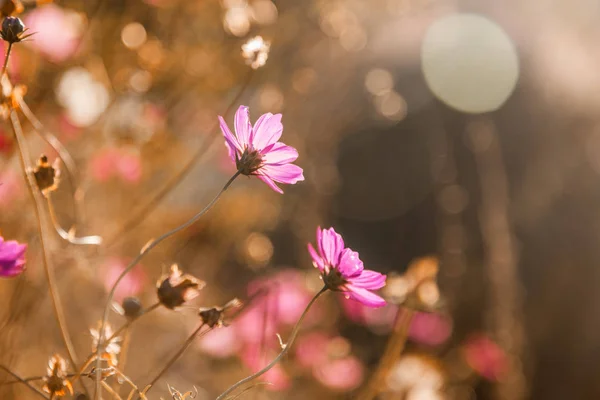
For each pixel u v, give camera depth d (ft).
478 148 7.30
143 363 5.37
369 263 10.30
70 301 5.16
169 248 5.91
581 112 10.17
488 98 10.48
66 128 5.16
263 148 4.02
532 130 10.17
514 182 9.91
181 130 6.26
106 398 4.57
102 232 5.29
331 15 7.21
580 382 8.82
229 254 7.43
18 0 4.29
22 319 4.60
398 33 11.44
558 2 11.16
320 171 7.68
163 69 5.52
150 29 5.70
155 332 5.56
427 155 10.41
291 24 6.79
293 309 5.51
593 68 10.53
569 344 8.91
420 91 10.75
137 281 5.25
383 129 10.48
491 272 6.54
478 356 6.32
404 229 10.36
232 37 6.05
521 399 6.26
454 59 10.84
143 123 5.38
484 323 8.33
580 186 9.66
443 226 9.36
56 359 3.99
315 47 7.50
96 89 5.10
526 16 11.25
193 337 4.05
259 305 5.28
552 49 10.87
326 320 6.66
